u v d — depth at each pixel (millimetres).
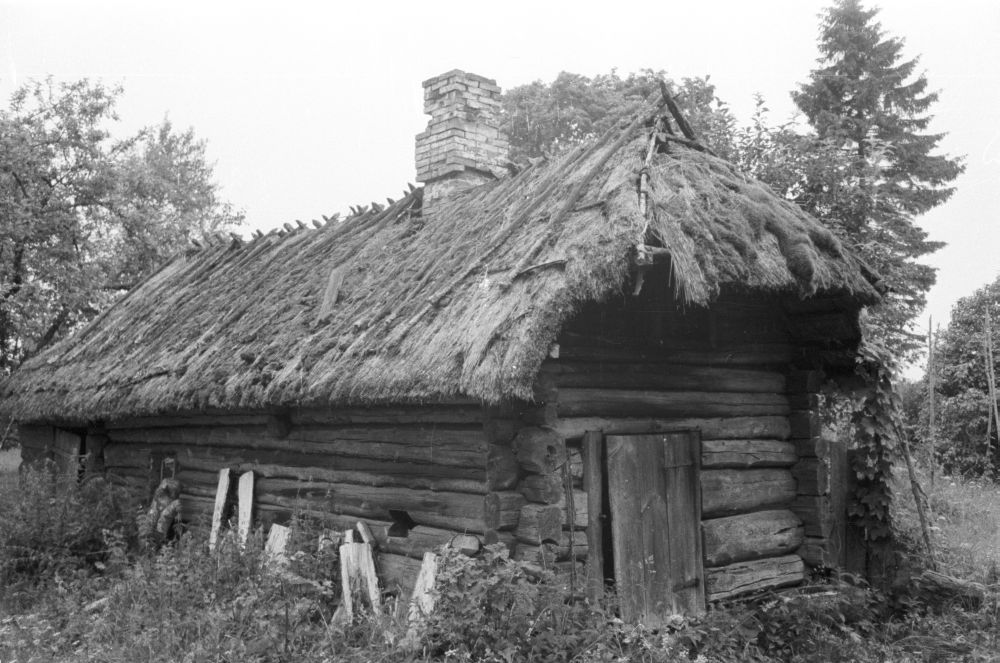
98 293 20328
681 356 7117
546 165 8586
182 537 8852
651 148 7031
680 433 7039
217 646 6012
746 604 7227
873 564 8148
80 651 6387
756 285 6387
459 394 5828
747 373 7703
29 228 19141
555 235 6445
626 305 6723
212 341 9609
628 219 5930
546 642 5328
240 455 9391
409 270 8227
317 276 9766
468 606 5359
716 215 6566
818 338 7910
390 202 11047
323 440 8133
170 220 24484
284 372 7578
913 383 19125
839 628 7000
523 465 6176
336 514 7961
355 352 7039
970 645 6715
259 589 6562
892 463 8141
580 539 6188
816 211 11594
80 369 12195
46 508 9805
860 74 24078
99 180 20969
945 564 8508
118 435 11898
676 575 6793
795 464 8000
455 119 10289
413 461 7176
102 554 9508
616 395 6641
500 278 6379
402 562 7098
